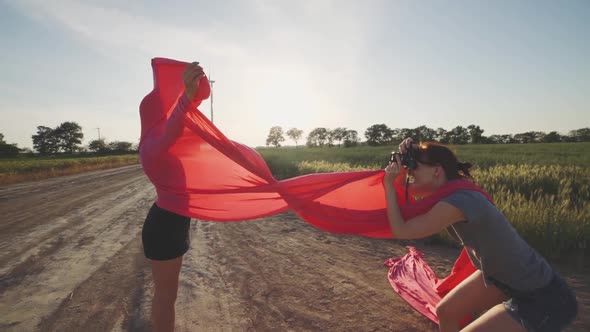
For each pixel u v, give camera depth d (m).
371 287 3.63
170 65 1.92
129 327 2.84
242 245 5.47
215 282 3.86
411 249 4.11
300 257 4.75
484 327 1.73
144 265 4.48
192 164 1.98
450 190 1.78
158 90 1.92
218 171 2.04
